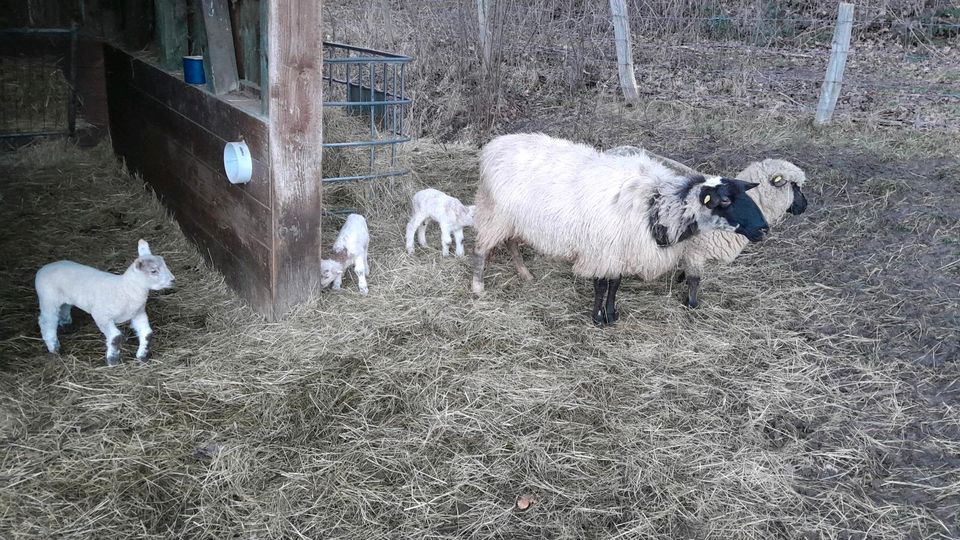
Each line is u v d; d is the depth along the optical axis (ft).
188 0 11.71
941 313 10.14
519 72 21.02
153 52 13.42
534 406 8.11
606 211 8.89
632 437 7.69
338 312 9.71
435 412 7.89
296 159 8.81
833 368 9.09
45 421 7.43
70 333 9.07
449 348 9.09
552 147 9.68
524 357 9.05
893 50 24.23
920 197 13.24
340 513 6.53
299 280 9.51
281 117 8.50
